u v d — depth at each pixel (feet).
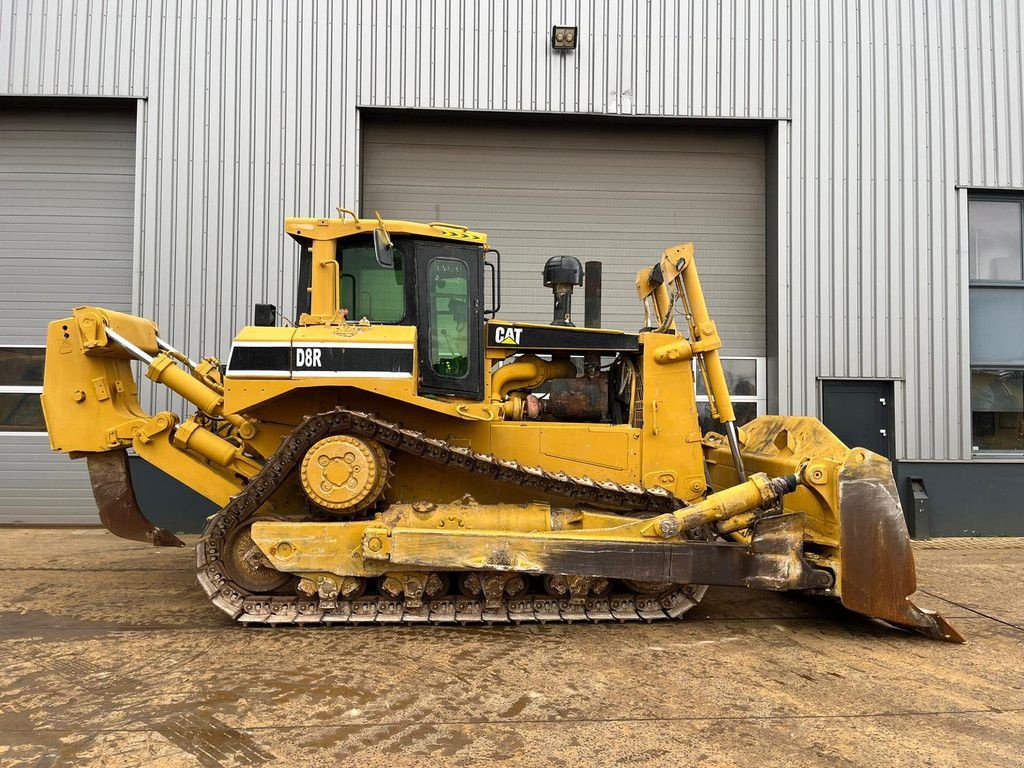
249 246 26.81
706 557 13.98
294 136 26.99
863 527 14.08
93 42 26.73
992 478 27.63
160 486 25.99
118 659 12.43
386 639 13.46
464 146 28.94
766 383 29.30
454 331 15.60
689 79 27.99
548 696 11.01
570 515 14.42
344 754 9.10
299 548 13.74
